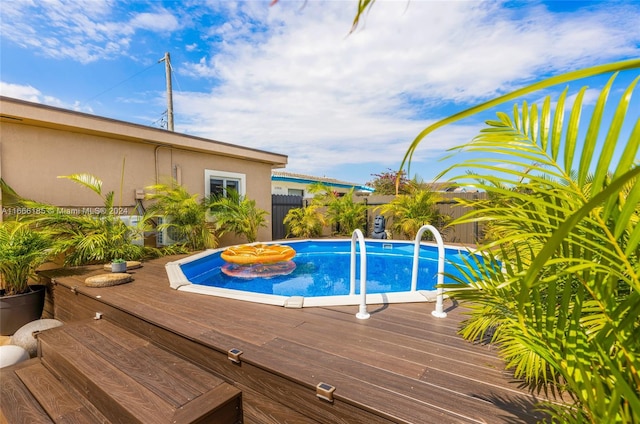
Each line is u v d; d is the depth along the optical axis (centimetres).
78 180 562
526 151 102
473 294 137
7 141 524
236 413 215
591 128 83
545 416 155
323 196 1196
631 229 98
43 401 239
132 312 315
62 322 417
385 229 1127
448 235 988
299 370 199
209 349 240
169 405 196
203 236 782
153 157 748
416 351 227
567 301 104
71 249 580
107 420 214
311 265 766
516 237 101
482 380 187
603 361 96
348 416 171
